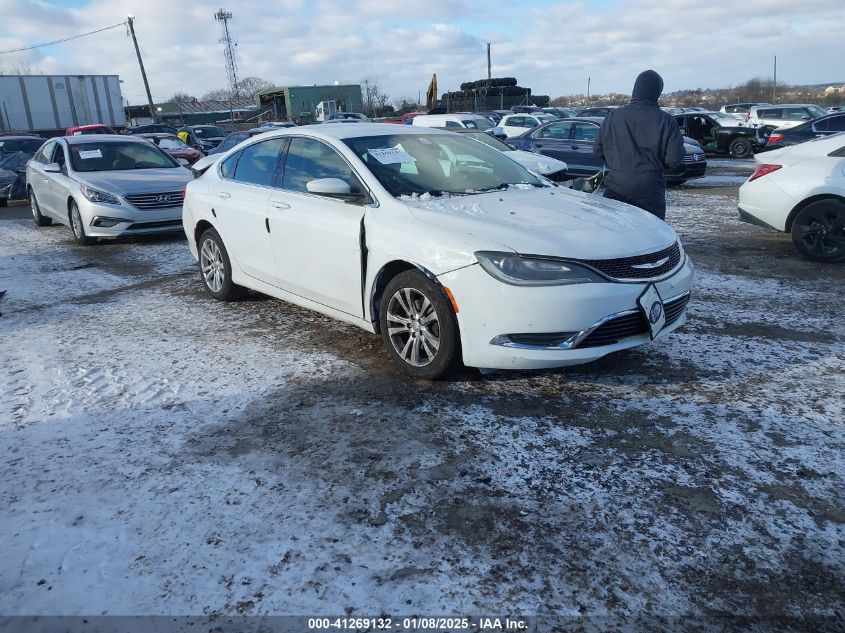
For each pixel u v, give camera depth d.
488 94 38.91
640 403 3.61
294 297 4.87
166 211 8.90
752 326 4.84
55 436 3.39
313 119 44.72
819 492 2.77
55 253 8.67
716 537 2.51
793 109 22.56
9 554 2.49
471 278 3.51
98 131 28.73
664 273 3.72
